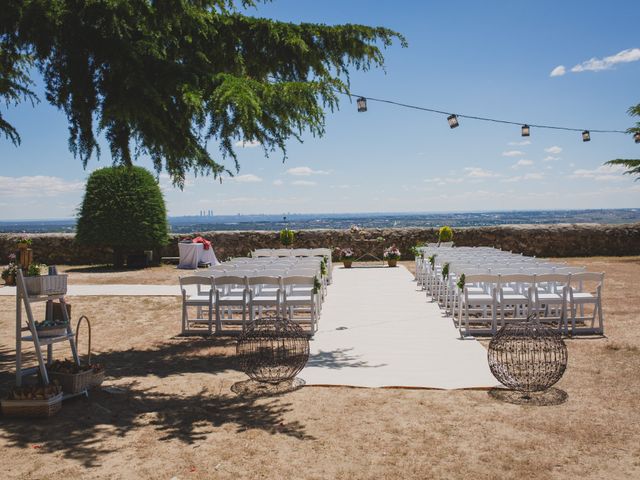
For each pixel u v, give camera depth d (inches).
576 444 153.8
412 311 373.1
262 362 234.5
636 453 147.5
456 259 402.3
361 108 421.4
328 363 243.9
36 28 211.6
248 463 144.5
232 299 327.9
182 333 317.4
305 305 319.0
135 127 223.6
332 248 767.1
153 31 235.9
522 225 775.1
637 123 709.3
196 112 225.0
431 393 200.4
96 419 178.4
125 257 725.9
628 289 452.4
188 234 761.0
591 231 759.1
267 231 772.6
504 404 187.5
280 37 272.5
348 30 279.6
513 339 214.1
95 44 224.2
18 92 249.0
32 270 441.4
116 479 136.0
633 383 209.0
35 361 257.4
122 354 270.8
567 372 224.5
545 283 347.3
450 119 456.8
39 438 162.4
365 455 148.7
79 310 395.2
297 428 168.7
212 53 272.7
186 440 160.2
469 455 147.8
